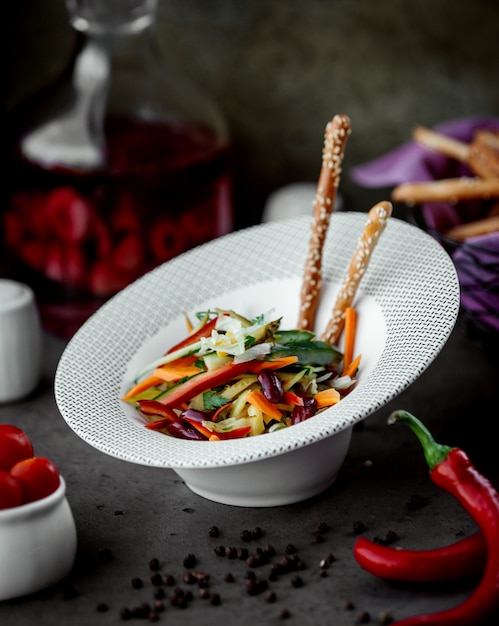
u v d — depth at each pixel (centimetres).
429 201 116
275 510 95
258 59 148
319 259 101
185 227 124
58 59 148
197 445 89
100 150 121
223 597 87
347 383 94
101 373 99
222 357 95
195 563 90
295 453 91
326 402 93
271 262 105
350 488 97
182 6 146
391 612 85
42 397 115
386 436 104
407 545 91
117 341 102
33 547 86
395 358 90
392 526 93
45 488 87
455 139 128
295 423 92
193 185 123
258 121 150
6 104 149
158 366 98
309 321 102
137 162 120
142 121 125
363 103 149
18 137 124
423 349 89
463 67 148
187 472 94
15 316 111
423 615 83
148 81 127
